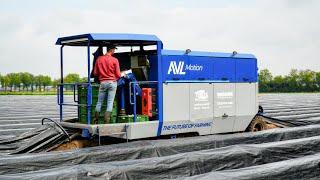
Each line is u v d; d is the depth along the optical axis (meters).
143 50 11.20
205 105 11.57
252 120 13.09
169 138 10.98
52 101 40.12
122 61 11.56
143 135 10.32
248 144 9.98
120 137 9.98
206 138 10.48
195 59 11.41
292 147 9.66
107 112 9.99
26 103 36.16
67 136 10.19
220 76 12.05
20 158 8.22
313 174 7.73
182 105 11.04
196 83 11.35
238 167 8.75
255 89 13.03
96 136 9.96
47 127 11.22
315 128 12.41
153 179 7.66
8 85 74.19
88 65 9.86
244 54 12.82
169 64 10.82
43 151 9.77
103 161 8.70
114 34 9.93
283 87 71.94
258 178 7.15
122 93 10.44
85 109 10.69
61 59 10.98
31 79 74.19
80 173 7.02
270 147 9.38
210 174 7.12
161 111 10.60
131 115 10.36
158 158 8.12
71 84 10.66
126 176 7.36
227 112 12.15
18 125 17.72
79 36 10.05
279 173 7.38
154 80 10.76
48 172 7.04
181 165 8.05
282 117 20.20
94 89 10.41
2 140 11.17
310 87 70.31
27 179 6.62
